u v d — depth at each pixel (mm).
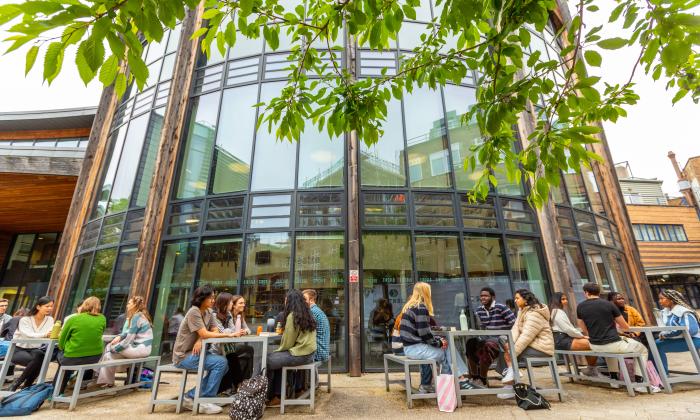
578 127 2223
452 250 8086
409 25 10148
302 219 8055
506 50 2322
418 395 4457
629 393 4734
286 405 4621
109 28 1382
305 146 8789
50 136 16125
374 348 7105
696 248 21750
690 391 4898
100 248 9172
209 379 4461
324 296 7469
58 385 4609
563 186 9781
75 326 4758
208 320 4871
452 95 9648
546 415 3945
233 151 8922
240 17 2410
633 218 22125
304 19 2861
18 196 12719
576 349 5430
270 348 5930
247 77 9648
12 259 16312
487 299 5734
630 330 5211
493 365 6328
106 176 10523
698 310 20141
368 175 8523
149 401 4961
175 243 8289
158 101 10180
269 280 7621
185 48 9891
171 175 8859
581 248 9258
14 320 6734
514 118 2479
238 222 8164
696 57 2891
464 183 8828
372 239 7906
